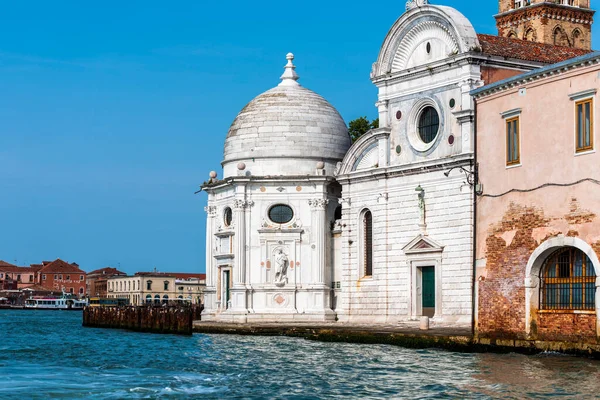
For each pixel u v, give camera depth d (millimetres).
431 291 69938
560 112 50281
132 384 43781
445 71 69062
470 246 66125
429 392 40281
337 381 44000
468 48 66938
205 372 48344
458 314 66750
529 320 51375
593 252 47750
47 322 128875
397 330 64750
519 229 52344
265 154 84312
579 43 88375
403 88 72750
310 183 83000
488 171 54938
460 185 67062
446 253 68000
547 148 50938
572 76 49688
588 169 48469
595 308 47938
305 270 82750
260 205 83562
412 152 71688
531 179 51781
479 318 55062
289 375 46375
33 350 64938
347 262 77312
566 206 49531
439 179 68875
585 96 48938
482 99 55688
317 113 85562
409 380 43719
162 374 47625
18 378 46406
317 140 84625
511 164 53219
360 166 77562
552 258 50875
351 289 76812
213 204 88750
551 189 50469
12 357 58875
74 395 40406
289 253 83000
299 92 87062
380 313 73750
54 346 69062
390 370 47312
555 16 87188
